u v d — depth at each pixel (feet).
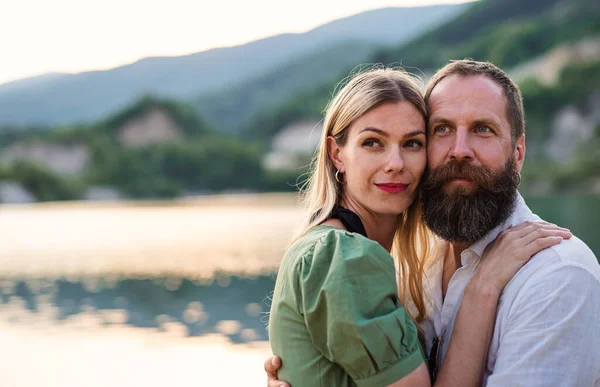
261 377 22.85
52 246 76.84
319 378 6.53
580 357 6.64
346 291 6.22
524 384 6.70
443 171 7.52
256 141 353.72
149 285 47.11
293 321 6.70
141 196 286.66
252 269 53.83
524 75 288.51
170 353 26.73
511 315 6.98
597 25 302.45
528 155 227.81
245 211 143.13
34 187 250.98
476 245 7.66
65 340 29.81
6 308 38.96
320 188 7.78
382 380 6.25
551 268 6.87
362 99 7.39
